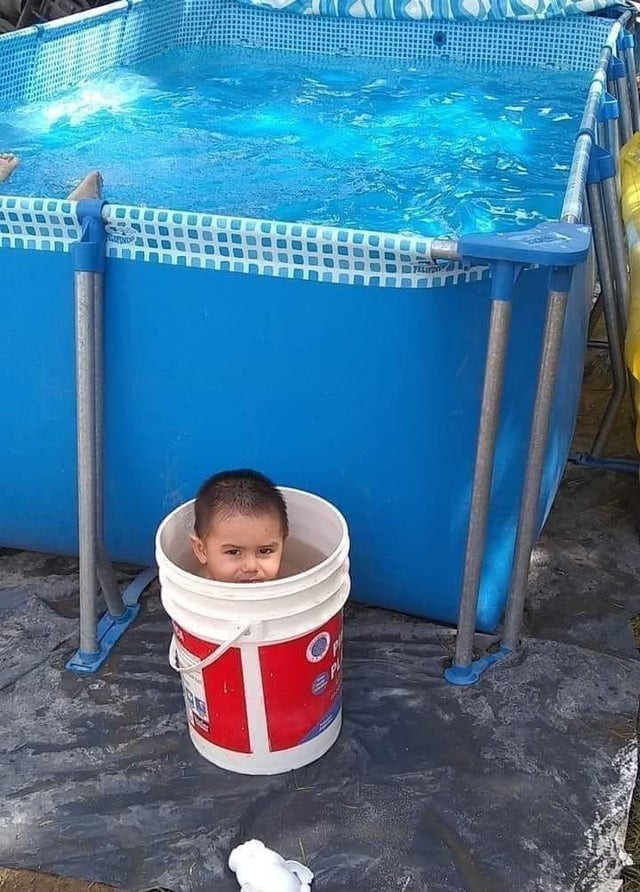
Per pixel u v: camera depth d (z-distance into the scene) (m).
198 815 1.75
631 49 3.96
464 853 1.67
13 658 2.13
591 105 2.72
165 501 2.21
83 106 3.82
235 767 1.83
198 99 3.96
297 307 1.91
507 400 1.96
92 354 1.94
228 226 1.85
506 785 1.80
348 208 2.88
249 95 4.03
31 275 2.02
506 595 2.17
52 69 3.87
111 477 2.20
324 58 4.58
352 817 1.74
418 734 1.92
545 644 2.14
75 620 2.25
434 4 4.35
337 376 1.96
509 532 2.09
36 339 2.08
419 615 2.24
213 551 1.79
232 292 1.93
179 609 1.71
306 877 1.62
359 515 2.10
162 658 2.13
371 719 1.96
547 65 4.35
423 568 2.12
